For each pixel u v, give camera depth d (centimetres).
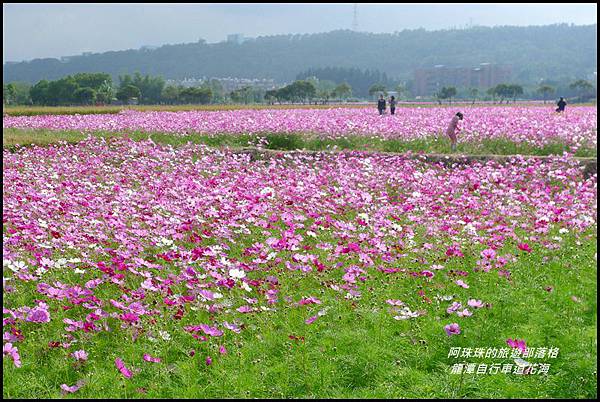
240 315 573
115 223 770
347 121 1970
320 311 557
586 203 980
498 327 564
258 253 705
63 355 495
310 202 962
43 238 718
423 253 745
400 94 18675
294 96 13750
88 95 11394
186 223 820
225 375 468
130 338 518
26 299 598
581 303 611
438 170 1382
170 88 13888
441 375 477
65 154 1506
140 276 642
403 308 582
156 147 1627
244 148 1638
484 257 702
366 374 482
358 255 721
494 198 1038
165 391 454
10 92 11838
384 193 1073
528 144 1633
